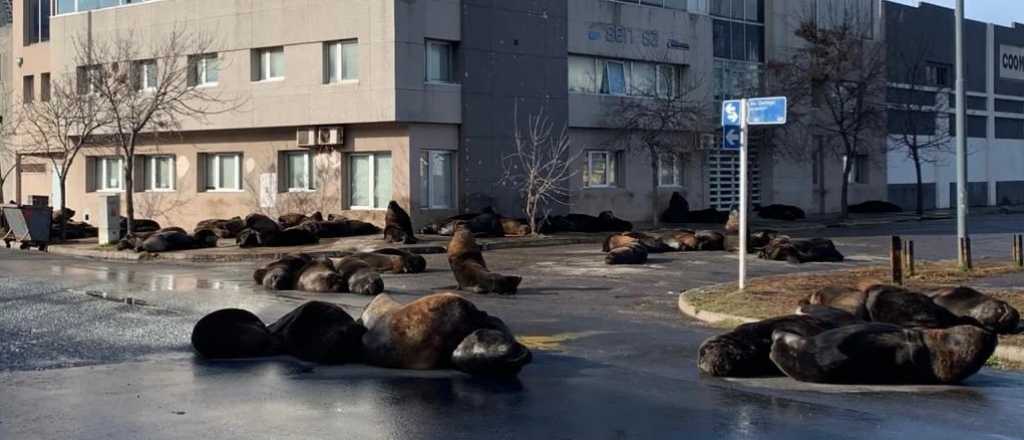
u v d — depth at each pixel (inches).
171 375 410.9
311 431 317.4
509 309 631.2
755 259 985.5
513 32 1370.6
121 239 1184.2
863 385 391.9
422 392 377.4
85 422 329.1
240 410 347.3
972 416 339.0
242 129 1412.4
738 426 323.0
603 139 1528.1
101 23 1531.7
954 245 1163.9
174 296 682.8
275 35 1350.9
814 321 409.4
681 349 478.6
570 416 337.1
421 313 423.5
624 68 1560.0
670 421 330.0
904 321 467.2
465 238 742.5
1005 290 657.6
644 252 955.3
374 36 1256.8
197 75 1443.2
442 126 1305.4
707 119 1662.2
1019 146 2488.9
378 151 1307.8
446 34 1294.3
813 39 1727.4
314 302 460.1
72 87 1469.0
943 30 2203.5
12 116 1780.3
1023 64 2487.7
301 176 1396.4
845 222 1684.3
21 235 1243.2
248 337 448.5
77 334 509.0
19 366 427.8
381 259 864.3
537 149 1374.3
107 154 1604.3
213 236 1149.7
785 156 1822.1
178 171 1513.3
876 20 2014.0
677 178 1675.7
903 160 2133.4
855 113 1763.0
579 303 663.1
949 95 2225.6
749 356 406.3
